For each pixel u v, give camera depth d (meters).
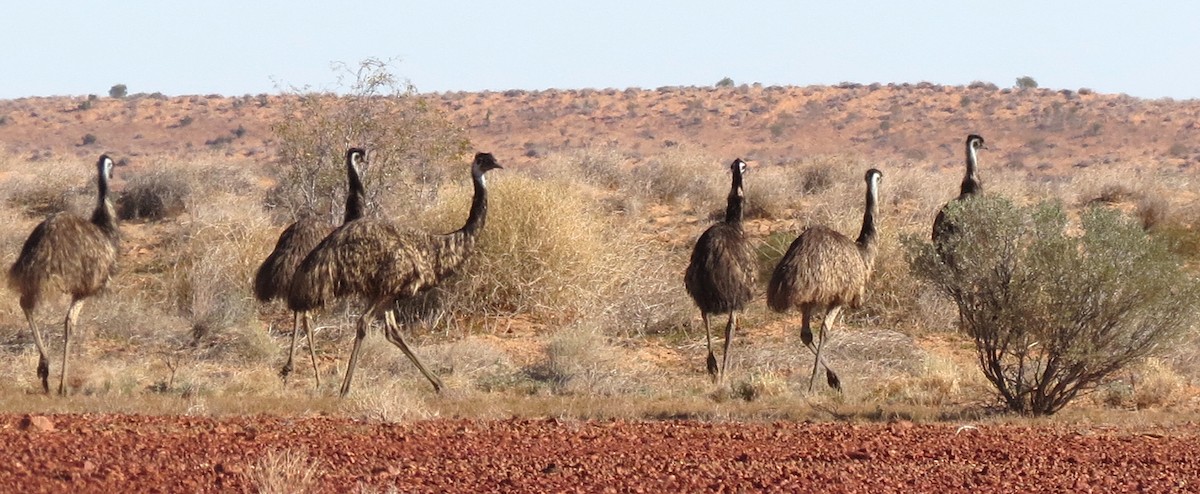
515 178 74.50
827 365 54.56
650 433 39.16
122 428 37.22
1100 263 44.41
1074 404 49.53
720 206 100.12
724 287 55.22
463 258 52.59
